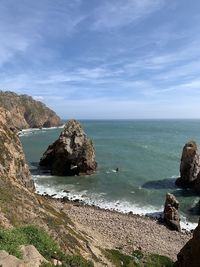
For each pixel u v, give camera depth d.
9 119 48.44
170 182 75.44
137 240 40.31
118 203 60.03
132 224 47.53
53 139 161.25
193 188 69.56
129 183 74.19
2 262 12.34
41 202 31.81
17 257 14.11
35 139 160.88
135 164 95.31
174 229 47.84
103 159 102.12
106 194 65.69
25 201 28.25
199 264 23.86
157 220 51.38
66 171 81.31
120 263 27.48
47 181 75.31
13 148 42.00
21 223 22.88
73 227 30.48
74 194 65.31
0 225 20.39
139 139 168.38
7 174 34.50
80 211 51.50
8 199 26.19
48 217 27.14
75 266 18.58
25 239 17.41
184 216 54.19
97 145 138.12
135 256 33.09
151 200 62.16
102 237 37.84
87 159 81.50
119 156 108.31
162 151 120.56
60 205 54.34
